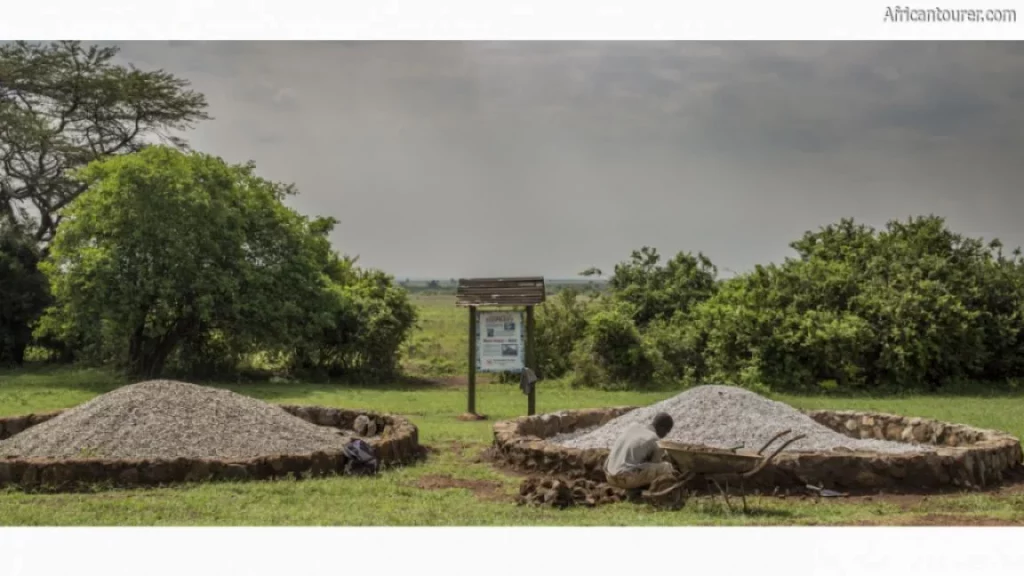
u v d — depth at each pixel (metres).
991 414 18.14
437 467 11.48
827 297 25.72
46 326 25.88
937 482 9.84
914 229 29.03
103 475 9.70
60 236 24.58
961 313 24.48
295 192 30.11
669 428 9.71
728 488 9.68
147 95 35.44
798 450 10.55
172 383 11.78
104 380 25.89
